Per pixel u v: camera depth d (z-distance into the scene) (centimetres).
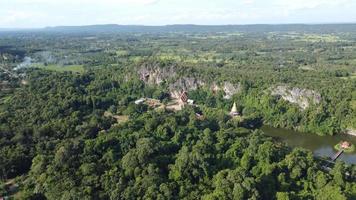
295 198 13925
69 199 13088
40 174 15138
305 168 15825
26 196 13788
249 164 16162
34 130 19612
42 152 17100
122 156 16738
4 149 17225
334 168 16012
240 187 13462
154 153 16500
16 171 16462
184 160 15350
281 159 16675
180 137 18662
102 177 14538
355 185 14600
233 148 17262
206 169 15412
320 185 14938
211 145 18062
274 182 14938
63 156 15462
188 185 14462
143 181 14238
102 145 17138
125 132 18762
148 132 19438
